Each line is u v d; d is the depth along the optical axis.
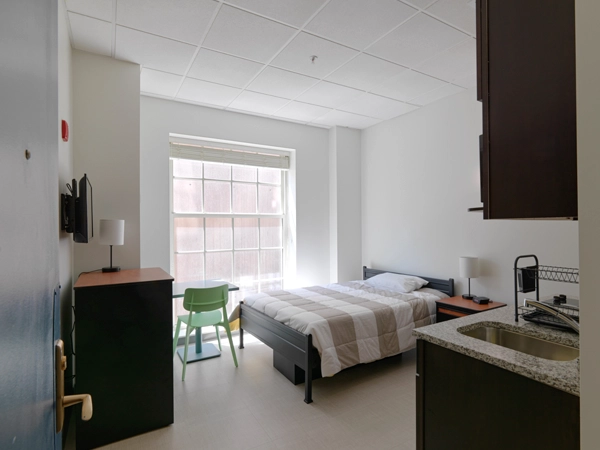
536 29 0.83
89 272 2.48
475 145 3.45
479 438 1.25
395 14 2.25
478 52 0.96
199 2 2.10
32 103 0.50
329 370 2.46
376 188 4.60
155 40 2.51
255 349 3.62
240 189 4.28
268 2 2.12
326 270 4.73
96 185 2.64
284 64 2.92
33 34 0.50
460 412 1.32
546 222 2.92
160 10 2.17
